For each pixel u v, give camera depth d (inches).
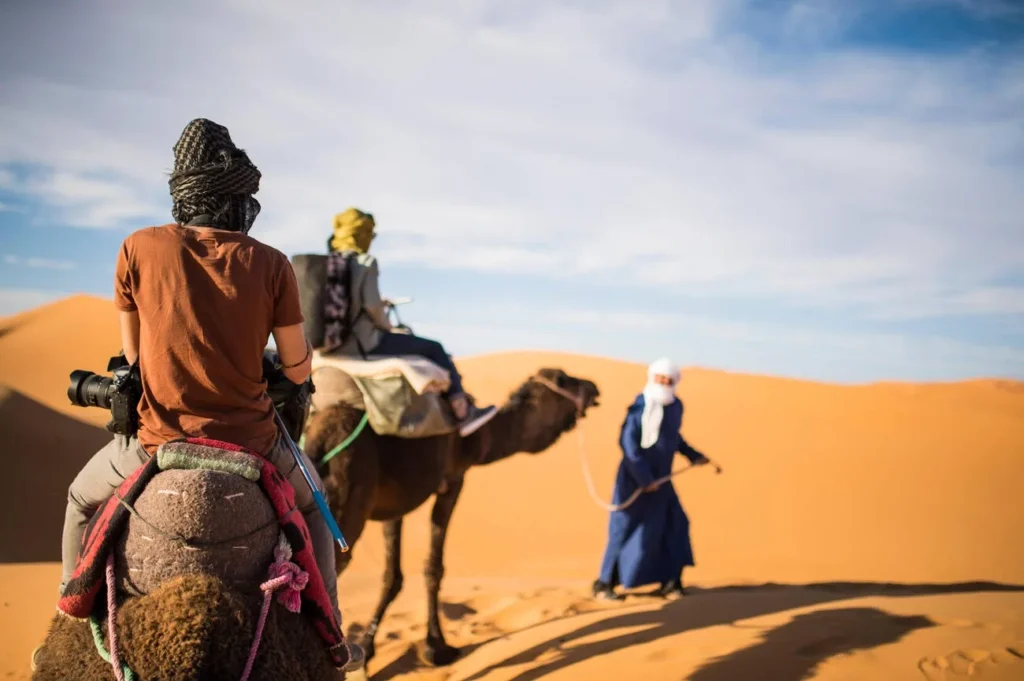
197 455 128.0
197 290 134.5
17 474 823.7
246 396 138.2
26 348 1823.3
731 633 302.2
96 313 1995.6
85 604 120.6
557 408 350.3
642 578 385.7
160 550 121.5
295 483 148.8
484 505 824.9
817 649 280.2
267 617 124.1
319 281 281.7
